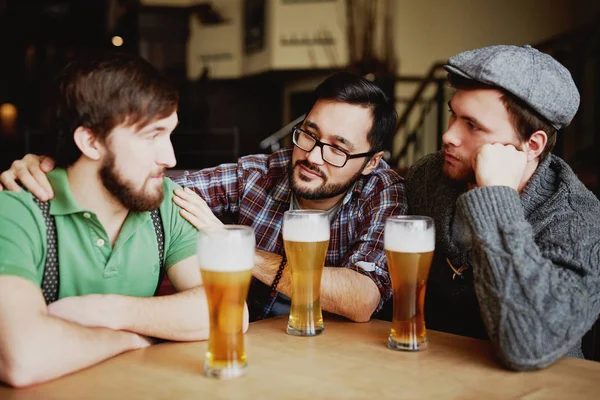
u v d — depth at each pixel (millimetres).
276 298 1901
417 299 1235
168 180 1532
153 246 1431
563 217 1467
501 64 1424
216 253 1029
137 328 1231
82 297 1225
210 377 1068
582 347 1725
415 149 7906
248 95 12242
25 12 12133
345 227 1899
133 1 11938
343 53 10320
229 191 2018
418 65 9273
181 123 11945
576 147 6449
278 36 10844
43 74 12297
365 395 1003
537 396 1021
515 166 1398
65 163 1293
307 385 1040
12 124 12195
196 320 1271
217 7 11953
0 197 1247
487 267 1267
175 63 12219
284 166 2004
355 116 1728
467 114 1474
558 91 1447
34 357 1050
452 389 1043
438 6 9078
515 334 1180
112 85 1208
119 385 1031
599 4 7402
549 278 1244
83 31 12539
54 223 1286
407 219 1233
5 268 1168
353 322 1478
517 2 8391
